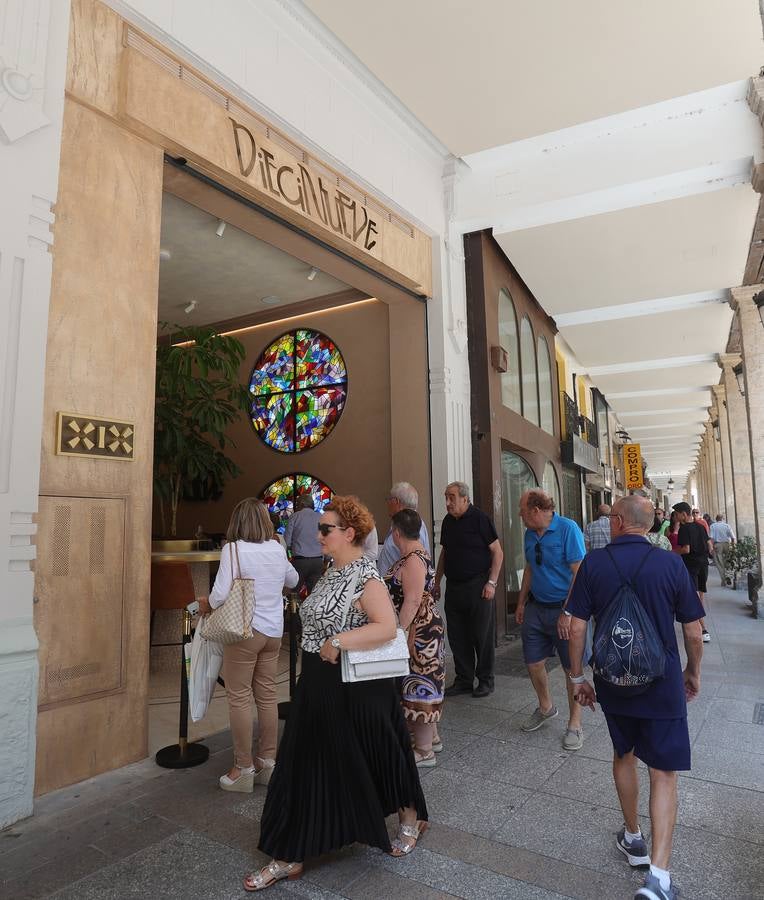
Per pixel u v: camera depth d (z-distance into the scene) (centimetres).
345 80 625
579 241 888
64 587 352
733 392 1498
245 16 503
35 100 341
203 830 304
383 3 529
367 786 265
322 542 287
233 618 333
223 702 534
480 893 254
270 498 976
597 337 1395
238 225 579
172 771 375
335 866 274
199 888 258
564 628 404
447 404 790
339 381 932
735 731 439
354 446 906
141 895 253
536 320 1202
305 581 739
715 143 711
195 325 1055
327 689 270
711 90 700
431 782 361
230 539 363
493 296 913
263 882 257
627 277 1027
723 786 350
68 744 350
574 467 1497
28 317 333
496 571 542
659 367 1652
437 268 805
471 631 549
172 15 436
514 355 1045
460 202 824
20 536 323
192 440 720
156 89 427
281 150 549
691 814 318
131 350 399
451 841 295
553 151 787
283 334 995
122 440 387
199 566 673
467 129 708
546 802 334
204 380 724
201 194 516
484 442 842
